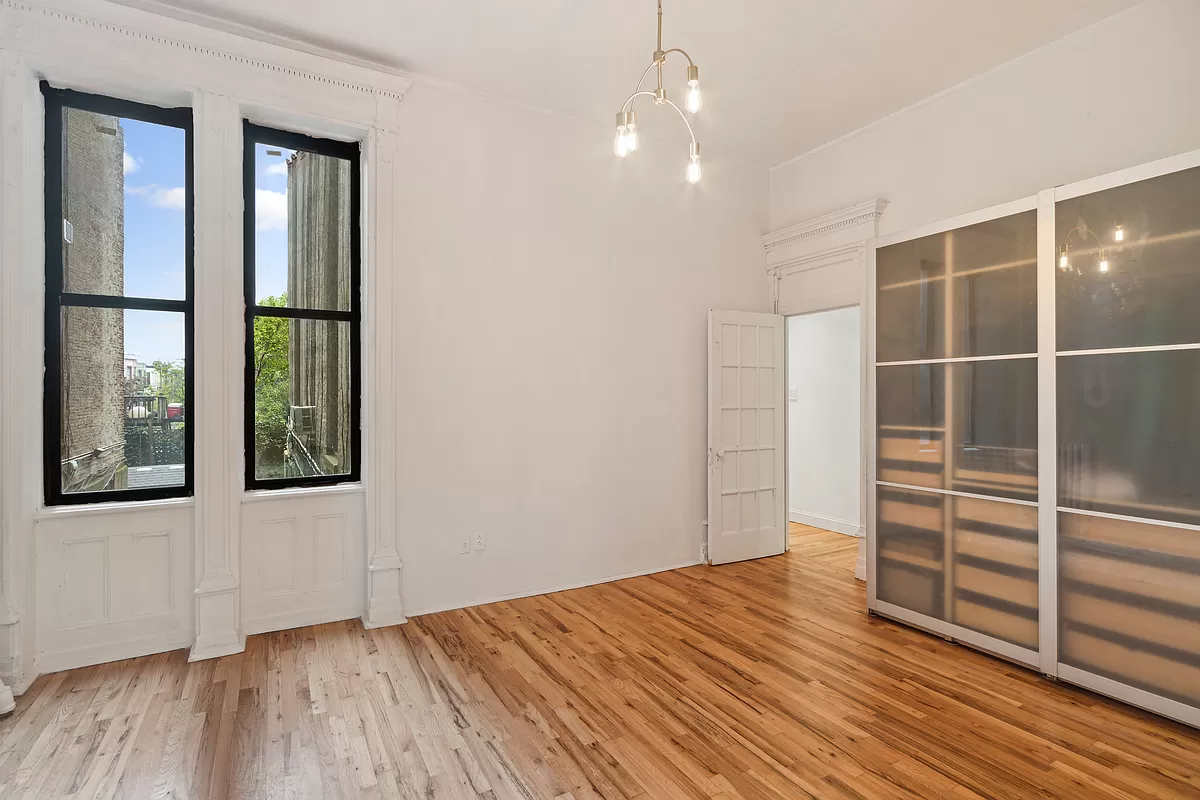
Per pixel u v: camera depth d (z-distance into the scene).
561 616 3.86
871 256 3.95
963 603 3.40
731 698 2.81
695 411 5.12
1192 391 2.56
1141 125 3.23
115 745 2.41
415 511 3.85
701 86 4.05
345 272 3.83
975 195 4.00
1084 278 2.90
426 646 3.37
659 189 4.93
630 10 3.20
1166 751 2.39
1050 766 2.30
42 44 2.89
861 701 2.79
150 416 3.34
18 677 2.80
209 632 3.22
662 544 4.93
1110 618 2.80
